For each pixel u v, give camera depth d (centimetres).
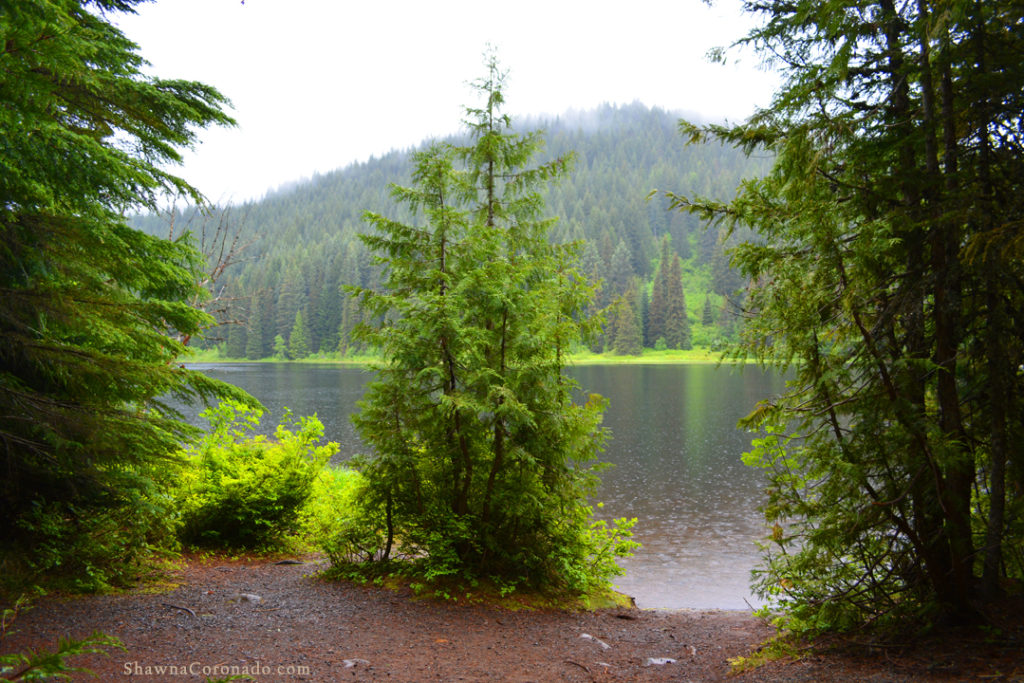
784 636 559
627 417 3506
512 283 689
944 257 464
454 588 675
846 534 476
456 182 741
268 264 12344
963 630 450
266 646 493
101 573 605
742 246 516
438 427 699
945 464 424
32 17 245
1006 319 447
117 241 457
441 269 709
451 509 701
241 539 871
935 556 480
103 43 443
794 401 528
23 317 504
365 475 707
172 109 502
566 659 526
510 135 767
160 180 485
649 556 1200
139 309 519
